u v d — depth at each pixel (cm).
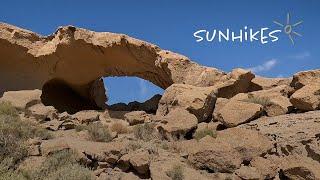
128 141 1234
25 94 1720
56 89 2386
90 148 1089
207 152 1074
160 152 1127
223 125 1423
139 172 1018
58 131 1414
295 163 1017
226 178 1010
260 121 1413
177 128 1316
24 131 1232
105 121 1667
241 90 1970
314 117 1373
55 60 2084
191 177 985
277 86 1947
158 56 2116
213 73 2069
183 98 1595
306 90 1548
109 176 1003
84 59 2134
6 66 2069
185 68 2112
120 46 2056
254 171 1033
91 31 2062
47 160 1029
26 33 2053
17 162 1049
